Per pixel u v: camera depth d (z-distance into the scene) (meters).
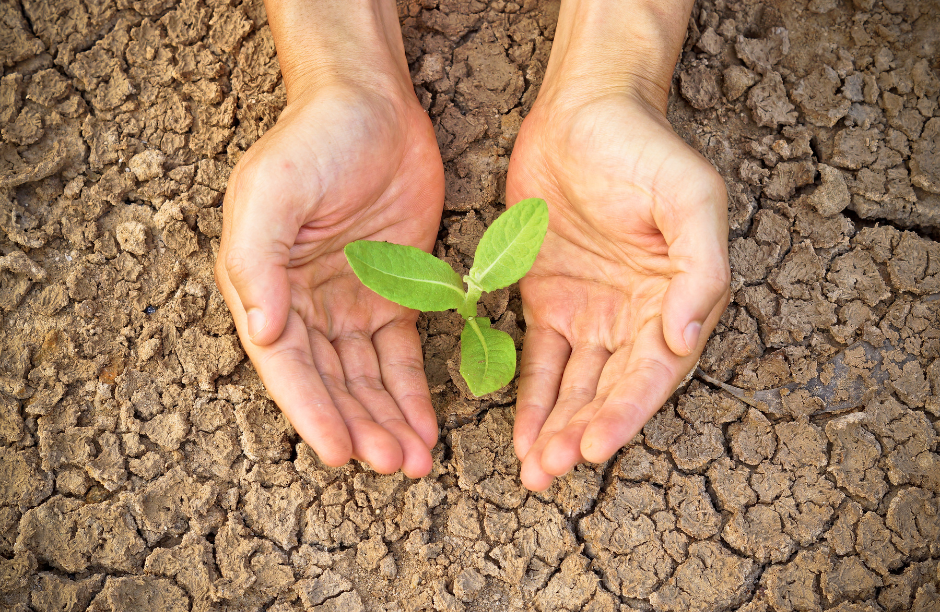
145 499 0.55
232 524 0.55
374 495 0.55
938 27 0.62
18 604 0.54
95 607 0.54
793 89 0.61
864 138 0.60
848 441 0.56
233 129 0.61
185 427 0.56
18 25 0.62
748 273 0.58
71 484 0.55
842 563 0.54
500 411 0.56
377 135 0.53
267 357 0.50
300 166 0.51
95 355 0.57
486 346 0.52
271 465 0.56
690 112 0.61
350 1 0.57
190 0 0.62
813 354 0.57
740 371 0.57
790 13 0.62
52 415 0.56
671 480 0.55
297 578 0.54
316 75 0.56
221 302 0.58
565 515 0.55
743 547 0.54
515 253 0.51
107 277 0.59
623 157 0.51
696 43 0.62
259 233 0.50
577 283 0.54
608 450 0.48
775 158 0.60
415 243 0.57
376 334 0.54
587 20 0.56
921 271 0.58
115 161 0.60
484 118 0.61
